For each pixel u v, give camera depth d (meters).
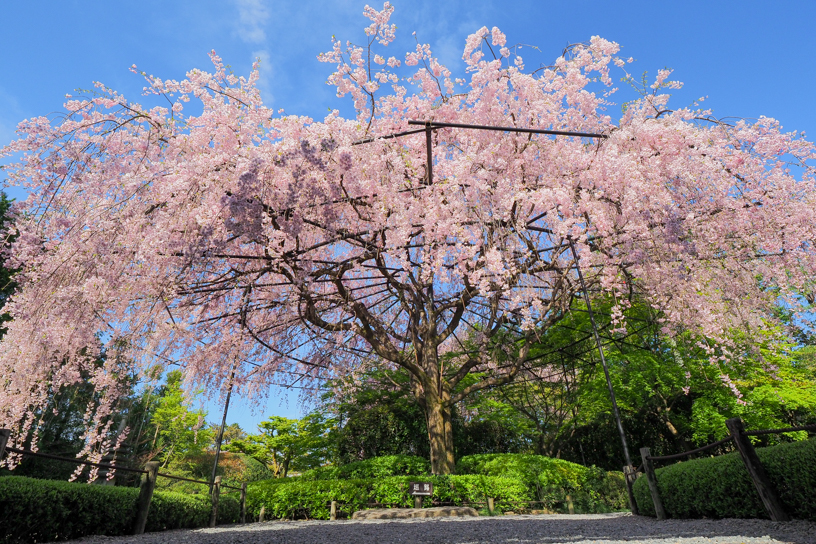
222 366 8.84
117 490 5.36
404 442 13.41
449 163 6.63
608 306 12.35
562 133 5.72
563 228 6.00
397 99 7.53
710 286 7.98
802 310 7.16
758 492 3.75
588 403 12.95
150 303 5.84
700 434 12.20
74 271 5.10
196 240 5.11
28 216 5.05
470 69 7.28
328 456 15.85
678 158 6.21
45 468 11.39
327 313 10.60
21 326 5.22
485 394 14.70
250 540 4.57
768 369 10.21
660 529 4.22
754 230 6.81
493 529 5.12
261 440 19.00
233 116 5.86
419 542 4.20
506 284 6.28
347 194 5.97
